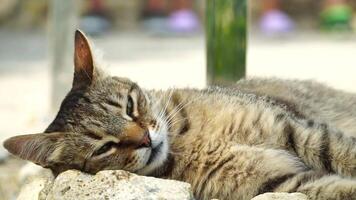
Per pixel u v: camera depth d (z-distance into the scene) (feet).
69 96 4.88
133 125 4.73
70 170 4.57
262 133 4.84
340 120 5.30
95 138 4.70
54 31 7.80
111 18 18.51
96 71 4.90
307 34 17.47
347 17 17.78
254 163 4.72
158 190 4.41
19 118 7.84
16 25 17.99
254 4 18.85
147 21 18.51
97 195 4.40
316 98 5.41
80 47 4.91
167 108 4.93
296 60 12.22
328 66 11.30
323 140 4.81
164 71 10.96
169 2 19.34
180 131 4.85
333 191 4.57
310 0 18.75
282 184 4.67
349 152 4.78
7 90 9.84
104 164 4.70
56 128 4.79
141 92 4.91
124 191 4.39
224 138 4.81
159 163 4.76
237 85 5.46
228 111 4.88
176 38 16.88
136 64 11.89
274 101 5.09
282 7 18.89
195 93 5.07
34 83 10.42
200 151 4.80
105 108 4.78
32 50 14.30
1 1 17.94
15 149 4.65
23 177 5.61
